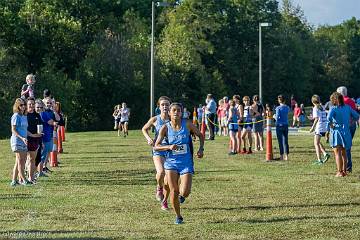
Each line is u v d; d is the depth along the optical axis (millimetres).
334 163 28812
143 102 98938
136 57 98688
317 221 15305
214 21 118750
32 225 15109
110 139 50875
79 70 95562
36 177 23906
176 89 104250
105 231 14328
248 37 127062
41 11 98875
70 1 104625
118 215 16359
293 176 24203
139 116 98875
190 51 107562
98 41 98125
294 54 137000
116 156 34344
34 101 22438
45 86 89938
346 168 24328
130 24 104500
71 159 32625
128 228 14672
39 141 22672
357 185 21453
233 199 18766
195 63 106625
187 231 14258
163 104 17125
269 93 131000
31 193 20266
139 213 16641
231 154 34438
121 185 22219
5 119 84188
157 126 17125
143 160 31922
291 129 66312
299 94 137625
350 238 13422
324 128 28250
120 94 96875
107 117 97188
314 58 159000
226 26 123375
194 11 117062
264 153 35000
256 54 128000
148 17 124125
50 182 23078
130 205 17891
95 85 95562
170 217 16047
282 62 130875
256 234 13883
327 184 21766
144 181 23375
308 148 37969
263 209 17047
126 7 118375
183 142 15125
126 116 54594
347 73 165625
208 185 21844
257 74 126375
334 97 23656
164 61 103062
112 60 97188
